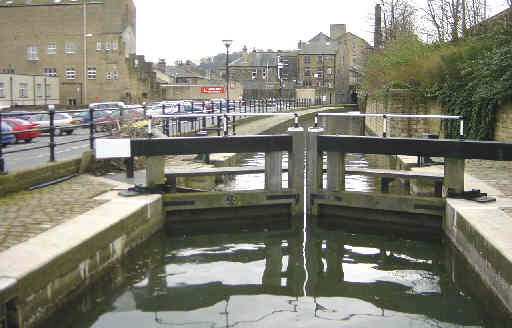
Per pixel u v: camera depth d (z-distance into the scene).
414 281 8.17
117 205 9.46
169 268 8.66
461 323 6.63
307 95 96.06
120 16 65.69
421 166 15.20
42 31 66.25
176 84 84.06
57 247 6.70
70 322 6.51
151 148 10.86
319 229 11.38
